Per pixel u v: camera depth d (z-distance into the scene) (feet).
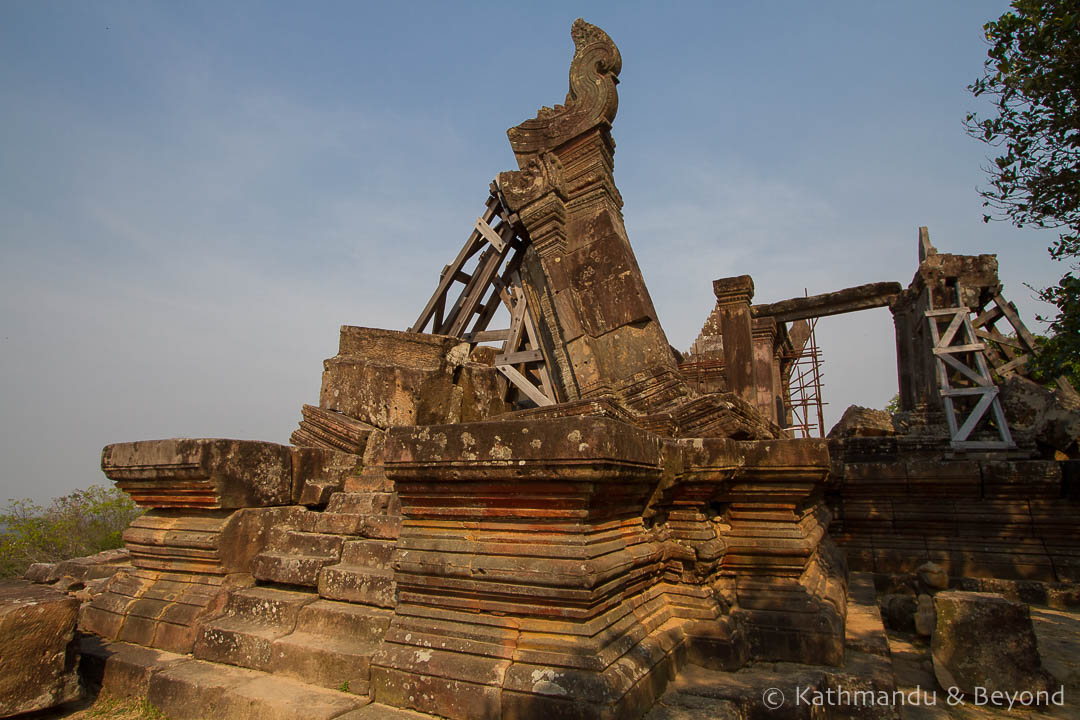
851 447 44.55
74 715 13.76
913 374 51.98
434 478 12.00
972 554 27.25
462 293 39.27
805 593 14.57
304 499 19.80
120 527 43.16
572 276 33.76
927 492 28.35
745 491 15.52
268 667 13.83
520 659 10.62
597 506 11.46
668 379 30.55
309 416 28.25
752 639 14.23
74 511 41.52
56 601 13.71
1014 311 40.42
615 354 32.30
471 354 40.14
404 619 12.14
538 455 10.78
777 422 59.41
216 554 16.66
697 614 13.97
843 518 29.48
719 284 57.06
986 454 35.96
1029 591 25.09
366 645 13.34
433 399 28.48
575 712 9.71
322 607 14.62
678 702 11.45
